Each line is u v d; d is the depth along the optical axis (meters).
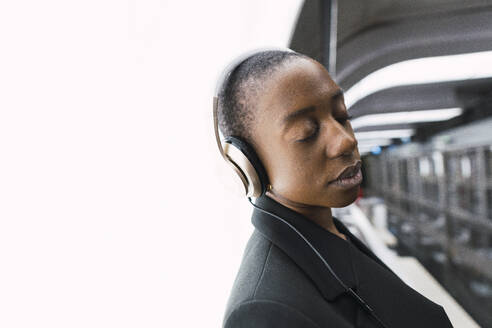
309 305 0.30
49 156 0.45
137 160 0.55
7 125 0.42
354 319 0.33
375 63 3.46
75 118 0.48
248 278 0.33
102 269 0.48
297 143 0.31
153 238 0.57
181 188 0.63
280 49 0.38
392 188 13.94
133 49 0.55
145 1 0.58
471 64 3.50
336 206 0.34
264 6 0.89
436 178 8.10
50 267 0.44
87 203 0.48
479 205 5.99
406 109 6.12
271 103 0.32
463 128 6.38
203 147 0.68
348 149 0.31
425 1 2.69
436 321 0.38
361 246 0.49
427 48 3.24
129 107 0.54
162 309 0.57
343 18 2.77
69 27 0.48
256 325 0.29
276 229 0.36
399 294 0.38
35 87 0.44
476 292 4.42
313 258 0.34
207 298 0.69
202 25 0.69
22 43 0.43
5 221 0.41
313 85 0.31
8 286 0.40
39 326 0.42
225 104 0.35
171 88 0.62
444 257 6.21
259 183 0.36
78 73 0.48
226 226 0.79
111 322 0.49
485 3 2.71
